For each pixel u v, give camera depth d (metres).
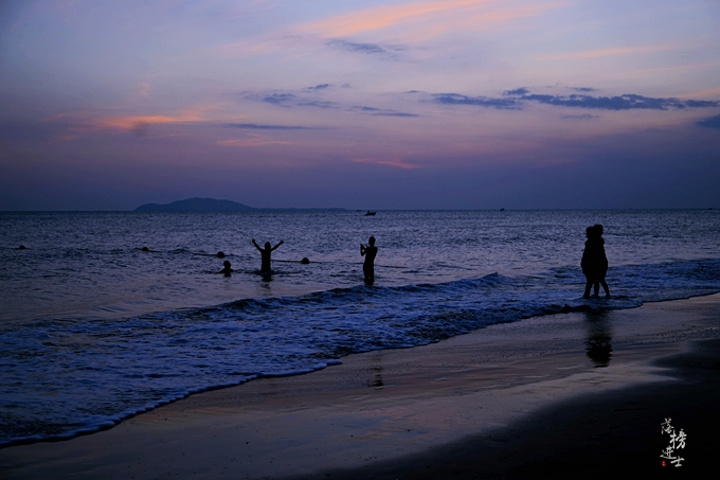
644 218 148.88
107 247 44.09
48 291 18.80
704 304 15.41
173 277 23.53
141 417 6.34
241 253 38.59
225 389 7.54
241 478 4.67
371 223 110.25
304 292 19.22
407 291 17.52
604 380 7.58
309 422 6.09
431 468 4.75
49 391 7.25
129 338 10.69
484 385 7.54
